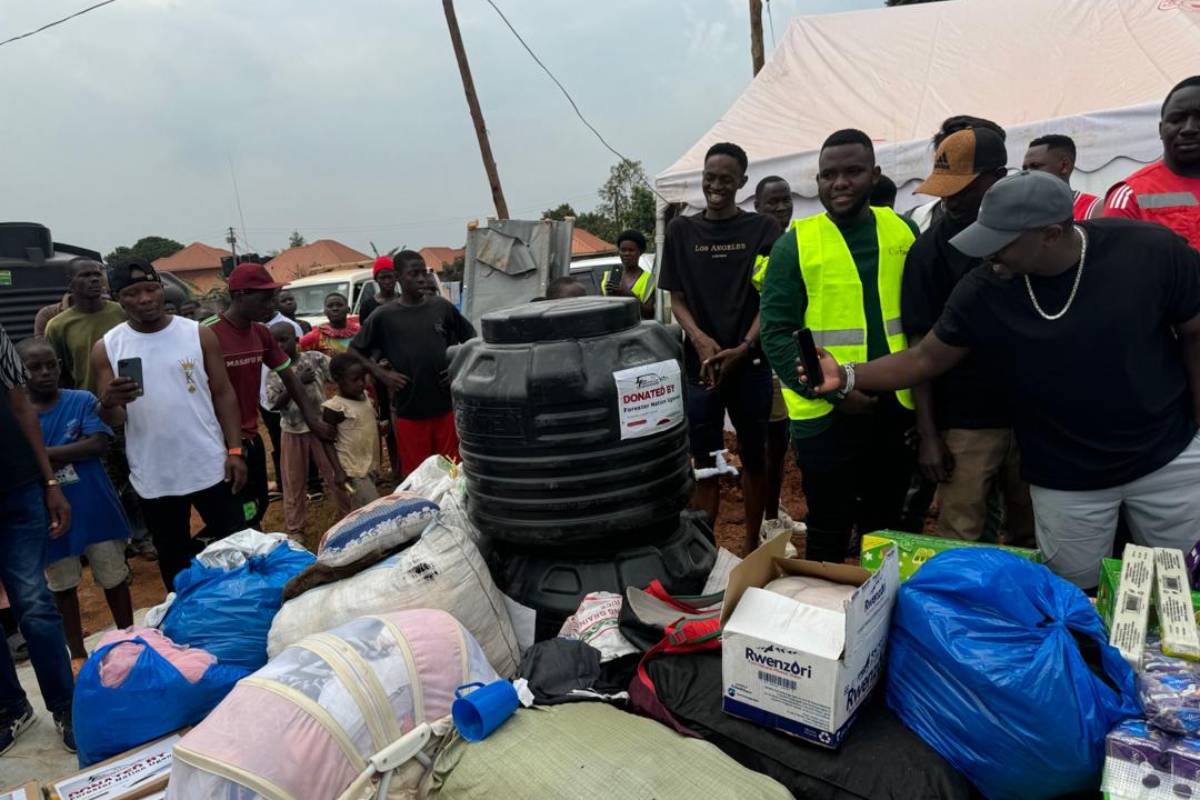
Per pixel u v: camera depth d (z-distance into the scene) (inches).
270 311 195.8
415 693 83.0
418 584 100.0
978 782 72.0
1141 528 99.0
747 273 153.2
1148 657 73.4
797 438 123.5
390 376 205.2
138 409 144.6
